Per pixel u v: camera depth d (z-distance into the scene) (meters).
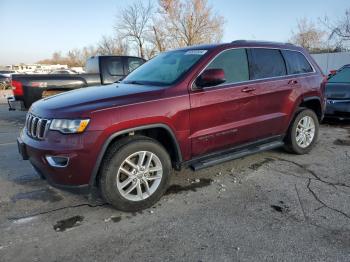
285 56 4.89
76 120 3.04
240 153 4.27
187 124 3.63
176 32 34.28
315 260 2.58
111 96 3.41
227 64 4.10
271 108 4.55
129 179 3.37
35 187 4.11
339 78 8.22
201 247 2.79
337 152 5.41
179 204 3.59
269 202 3.59
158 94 3.48
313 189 3.91
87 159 3.07
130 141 3.31
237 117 4.12
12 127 8.52
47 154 3.10
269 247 2.76
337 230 3.00
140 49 34.91
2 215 3.40
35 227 3.16
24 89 7.70
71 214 3.41
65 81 8.07
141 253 2.73
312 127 5.29
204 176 4.37
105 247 2.82
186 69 3.84
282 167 4.68
